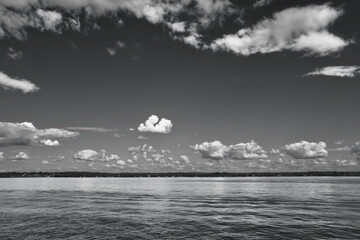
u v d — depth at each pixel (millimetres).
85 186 170000
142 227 41344
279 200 79375
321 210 57844
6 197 87250
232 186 170625
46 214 52188
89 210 57719
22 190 124875
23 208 60250
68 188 144625
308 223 43875
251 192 113562
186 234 37344
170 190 129000
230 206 65250
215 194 103438
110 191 120000
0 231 38281
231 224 43469
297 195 96312
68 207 62344
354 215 51219
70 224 43062
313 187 151375
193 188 147875
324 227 40875
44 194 100562
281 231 38719
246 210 58469
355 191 115375
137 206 65000
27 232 37844
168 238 35344
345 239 34469
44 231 38438
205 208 61969
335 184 193250
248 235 36625
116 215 51594
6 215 50938
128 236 36219
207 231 38969
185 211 57188
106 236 36188
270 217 49625
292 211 56750
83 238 35125
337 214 52438
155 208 61625
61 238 35031
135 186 172500
